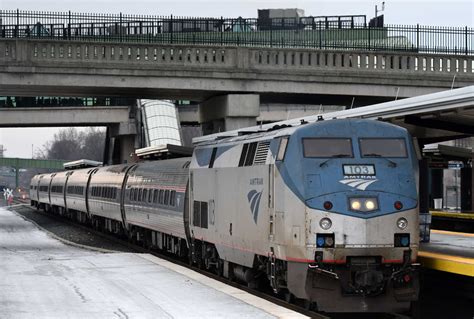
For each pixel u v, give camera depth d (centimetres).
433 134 3622
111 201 6259
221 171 3231
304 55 5447
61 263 3712
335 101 6178
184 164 4103
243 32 6819
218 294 2664
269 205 2639
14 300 2542
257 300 2531
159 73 5294
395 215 2425
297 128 2528
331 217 2391
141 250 5097
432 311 2895
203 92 5519
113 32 6512
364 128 2530
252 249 2845
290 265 2481
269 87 5425
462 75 5559
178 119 9281
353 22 6969
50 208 10844
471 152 5109
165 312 2308
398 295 2447
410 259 2444
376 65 5503
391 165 2478
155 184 4750
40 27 6131
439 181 5859
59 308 2386
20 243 5328
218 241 3288
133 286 2872
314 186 2414
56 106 9438
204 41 6369
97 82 5238
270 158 2644
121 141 9169
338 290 2408
